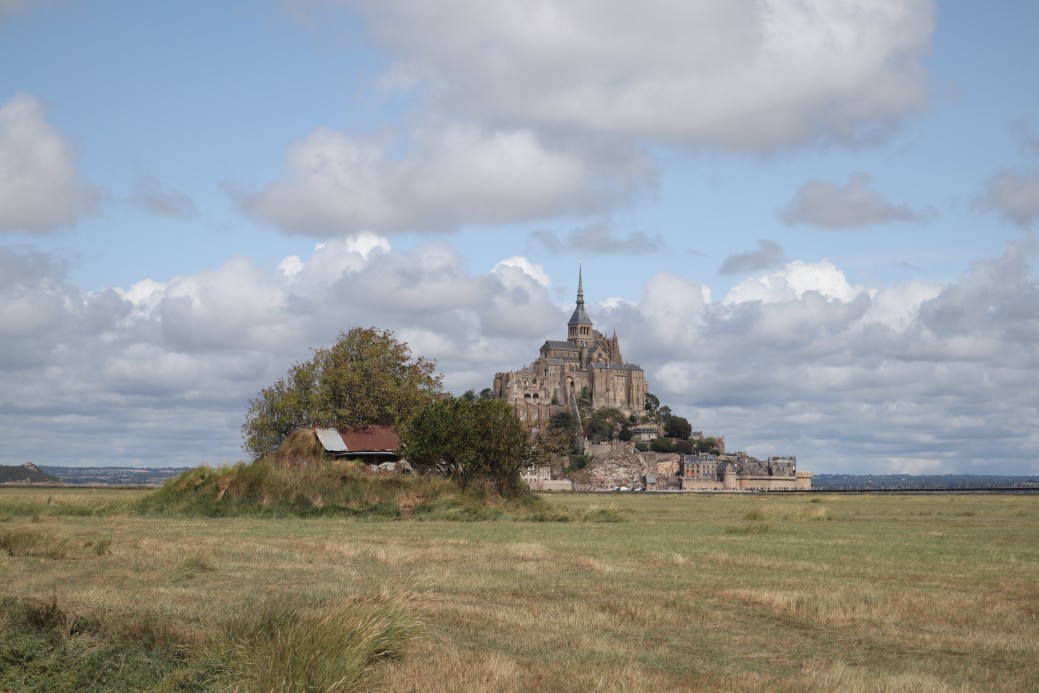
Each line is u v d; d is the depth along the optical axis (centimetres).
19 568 3328
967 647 2247
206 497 7088
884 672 1973
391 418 12469
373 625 2011
